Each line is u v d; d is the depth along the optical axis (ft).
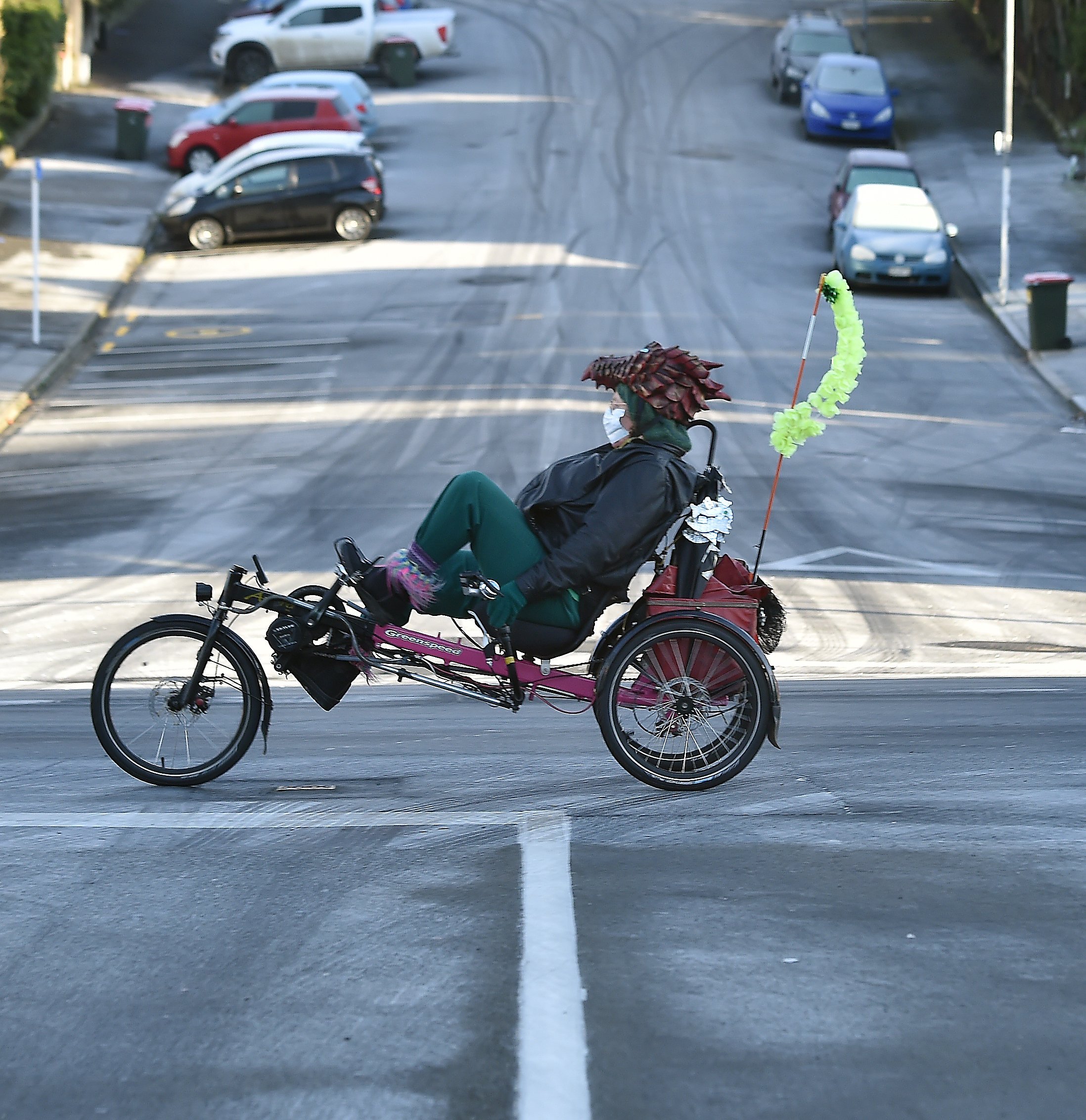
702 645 35.65
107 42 303.89
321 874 28.60
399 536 97.40
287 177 199.11
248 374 146.10
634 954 24.45
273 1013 22.39
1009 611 82.64
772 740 35.65
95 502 107.55
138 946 25.02
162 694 36.83
